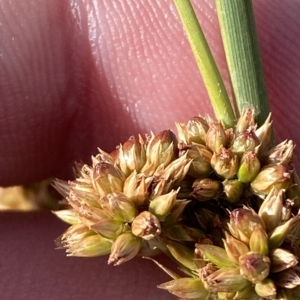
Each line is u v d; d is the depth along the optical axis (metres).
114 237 0.06
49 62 0.08
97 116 0.09
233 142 0.06
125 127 0.09
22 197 0.09
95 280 0.07
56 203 0.09
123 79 0.08
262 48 0.08
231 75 0.06
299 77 0.08
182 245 0.06
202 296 0.06
